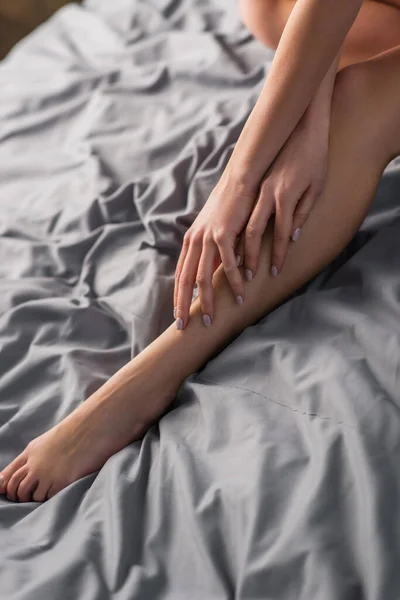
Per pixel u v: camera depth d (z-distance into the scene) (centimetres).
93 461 125
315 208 129
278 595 102
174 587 107
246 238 127
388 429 109
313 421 114
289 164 128
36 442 127
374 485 104
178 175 163
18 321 143
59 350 139
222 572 105
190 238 130
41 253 157
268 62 192
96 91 192
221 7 219
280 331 127
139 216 161
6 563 109
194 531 108
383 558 100
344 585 100
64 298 147
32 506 121
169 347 128
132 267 150
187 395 126
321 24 126
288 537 104
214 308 128
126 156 173
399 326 120
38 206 168
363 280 128
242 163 130
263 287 129
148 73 196
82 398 131
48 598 105
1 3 324
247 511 108
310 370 119
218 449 117
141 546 111
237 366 125
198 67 192
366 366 117
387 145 133
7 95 201
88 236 157
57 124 189
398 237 132
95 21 222
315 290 132
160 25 219
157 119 182
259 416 117
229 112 176
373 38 151
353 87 133
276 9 162
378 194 143
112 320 145
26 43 223
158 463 119
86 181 169
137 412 127
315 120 130
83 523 114
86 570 108
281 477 110
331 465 108
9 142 187
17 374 136
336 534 104
